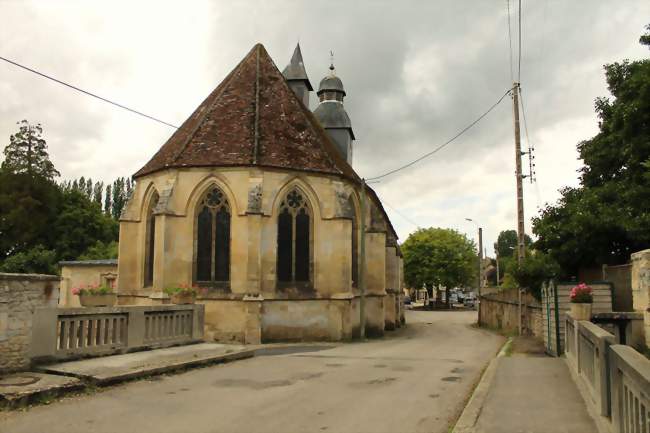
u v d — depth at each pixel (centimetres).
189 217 2523
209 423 843
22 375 1077
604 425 728
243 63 3016
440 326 4197
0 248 5125
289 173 2577
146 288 2639
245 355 1608
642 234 2058
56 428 801
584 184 2759
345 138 3884
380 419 878
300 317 2519
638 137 2255
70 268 3875
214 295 2430
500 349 2111
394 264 3756
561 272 2478
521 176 2872
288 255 2581
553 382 1169
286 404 984
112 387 1099
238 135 2617
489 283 10800
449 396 1074
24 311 1117
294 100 2923
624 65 2583
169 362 1310
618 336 1631
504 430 773
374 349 2116
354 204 3000
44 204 5369
